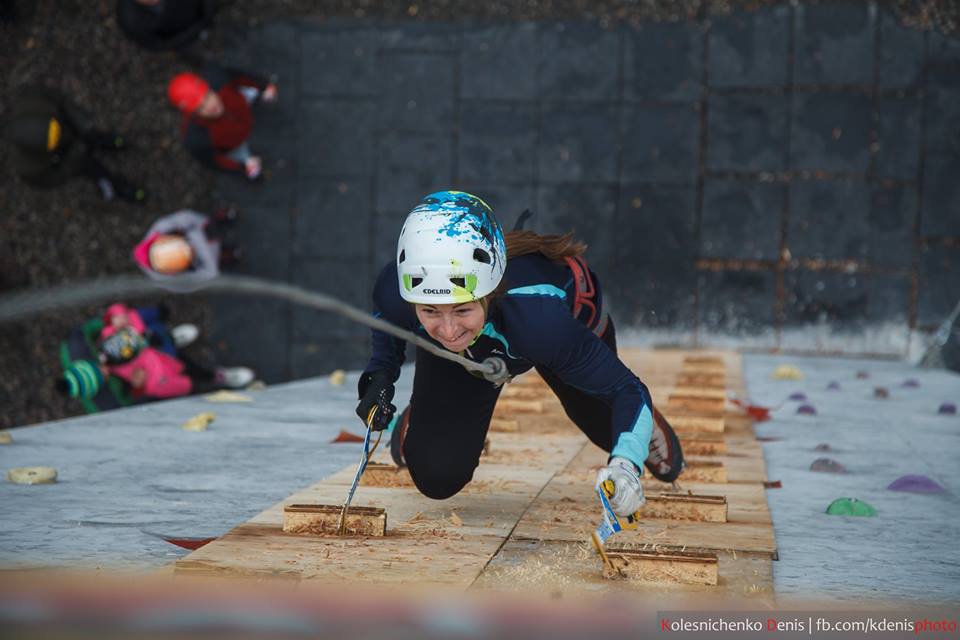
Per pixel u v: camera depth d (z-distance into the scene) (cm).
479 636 228
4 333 1812
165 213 1853
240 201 1869
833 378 1469
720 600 397
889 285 1792
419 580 421
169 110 1842
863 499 650
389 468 638
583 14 1828
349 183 1867
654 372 1438
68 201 1841
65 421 962
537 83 1839
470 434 513
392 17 1850
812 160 1795
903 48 1770
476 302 432
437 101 1850
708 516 556
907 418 1064
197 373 1630
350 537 497
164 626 200
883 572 464
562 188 1844
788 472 747
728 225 1820
